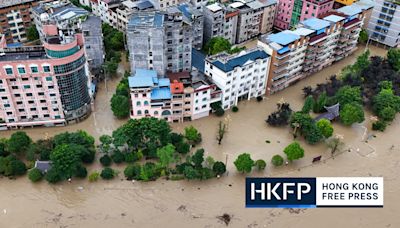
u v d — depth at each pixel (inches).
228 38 7047.2
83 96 5162.4
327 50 6476.4
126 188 4328.3
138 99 5012.3
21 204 4106.8
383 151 5034.5
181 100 5103.3
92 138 4699.8
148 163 4490.7
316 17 6988.2
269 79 5836.6
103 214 4040.4
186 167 4350.4
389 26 7214.6
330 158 4867.1
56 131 5093.5
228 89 5413.4
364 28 7554.1
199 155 4409.5
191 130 4835.1
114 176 4416.8
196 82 5310.0
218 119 5418.3
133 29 5295.3
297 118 5024.6
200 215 4074.8
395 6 6968.5
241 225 3998.5
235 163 4429.1
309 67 6314.0
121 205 4141.2
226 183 4448.8
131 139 4564.5
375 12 7268.7
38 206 4097.0
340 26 6397.6
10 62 4520.2
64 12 6131.9
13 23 6717.5
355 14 6638.8
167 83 5226.4
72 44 4714.6
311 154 4913.9
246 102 5812.0
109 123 5280.5
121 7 6963.6
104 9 7288.4
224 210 4138.8
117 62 6446.9
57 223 3932.1
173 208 4133.9
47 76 4722.0
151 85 4968.0
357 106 5300.2
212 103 5374.0
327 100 5625.0
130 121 4658.0
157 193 4288.9
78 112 5191.9
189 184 4407.0
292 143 4677.7
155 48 5472.4
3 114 4901.6
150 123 4623.5
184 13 6456.7
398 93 5910.4
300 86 6250.0
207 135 5113.2
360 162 4835.1
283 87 6107.3
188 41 5772.6
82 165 4389.8
